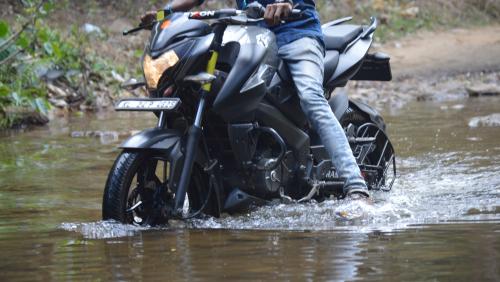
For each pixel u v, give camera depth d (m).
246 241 6.73
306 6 8.62
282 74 8.40
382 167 9.79
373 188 9.50
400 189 9.55
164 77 7.68
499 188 9.34
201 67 7.74
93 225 7.59
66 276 5.74
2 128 16.22
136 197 7.88
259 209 8.27
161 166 11.16
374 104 20.16
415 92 22.39
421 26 35.00
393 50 30.77
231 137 7.96
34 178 10.70
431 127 14.94
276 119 8.32
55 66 20.17
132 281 5.52
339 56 9.12
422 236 6.69
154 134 7.68
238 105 7.86
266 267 5.75
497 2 38.94
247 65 7.92
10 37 18.23
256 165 8.13
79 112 18.97
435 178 10.16
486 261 5.78
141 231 7.38
